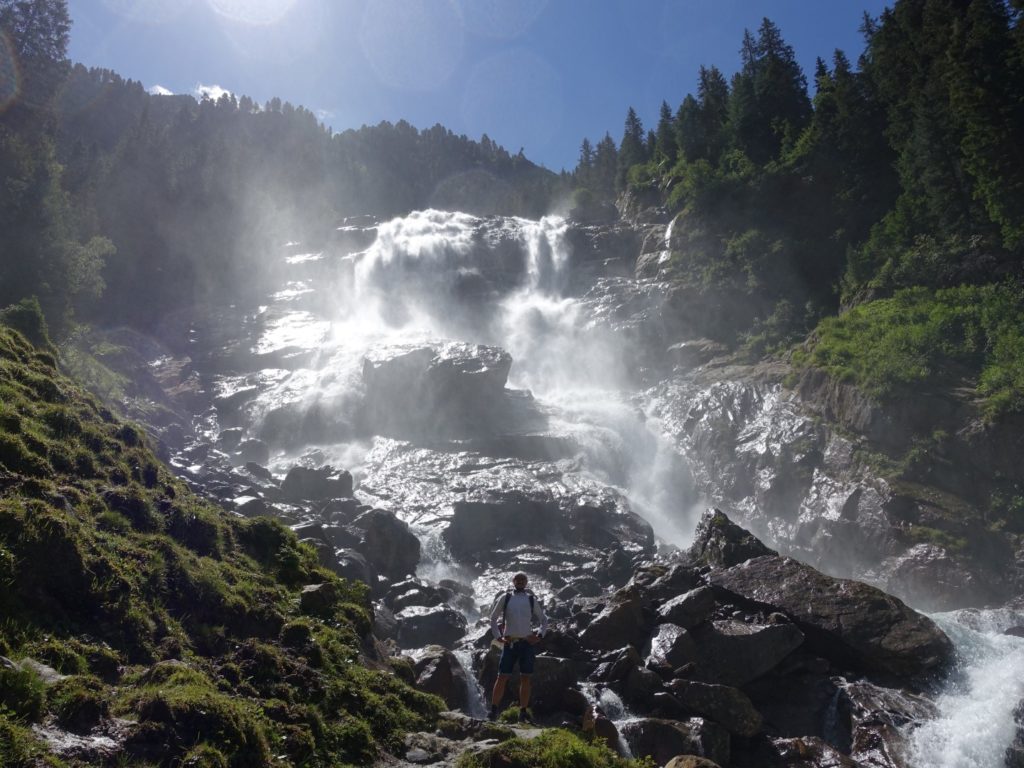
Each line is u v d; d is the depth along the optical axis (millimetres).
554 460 33375
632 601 15078
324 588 11773
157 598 9016
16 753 5328
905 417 29391
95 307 52031
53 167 42875
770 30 80875
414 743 9008
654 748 11750
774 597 15805
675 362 44812
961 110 37906
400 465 31734
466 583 23484
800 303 45094
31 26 55656
